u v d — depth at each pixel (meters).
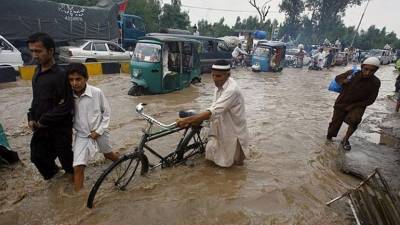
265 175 4.59
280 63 19.83
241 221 3.47
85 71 3.51
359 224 3.29
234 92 4.19
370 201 3.35
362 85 5.77
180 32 19.70
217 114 4.12
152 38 10.02
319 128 7.35
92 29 16.33
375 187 3.44
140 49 9.97
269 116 8.21
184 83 11.35
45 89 3.46
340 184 4.47
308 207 3.81
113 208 3.54
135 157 3.81
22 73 11.34
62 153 3.78
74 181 3.83
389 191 3.26
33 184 3.96
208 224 3.39
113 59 15.35
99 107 3.68
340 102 6.16
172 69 10.82
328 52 25.70
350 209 3.79
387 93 14.71
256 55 19.23
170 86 10.45
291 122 7.73
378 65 5.57
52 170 3.96
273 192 4.11
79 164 3.60
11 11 13.42
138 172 4.17
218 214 3.58
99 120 3.68
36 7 14.08
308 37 51.38
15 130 6.06
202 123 4.57
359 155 5.61
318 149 5.88
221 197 3.92
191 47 11.52
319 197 4.07
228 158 4.59
